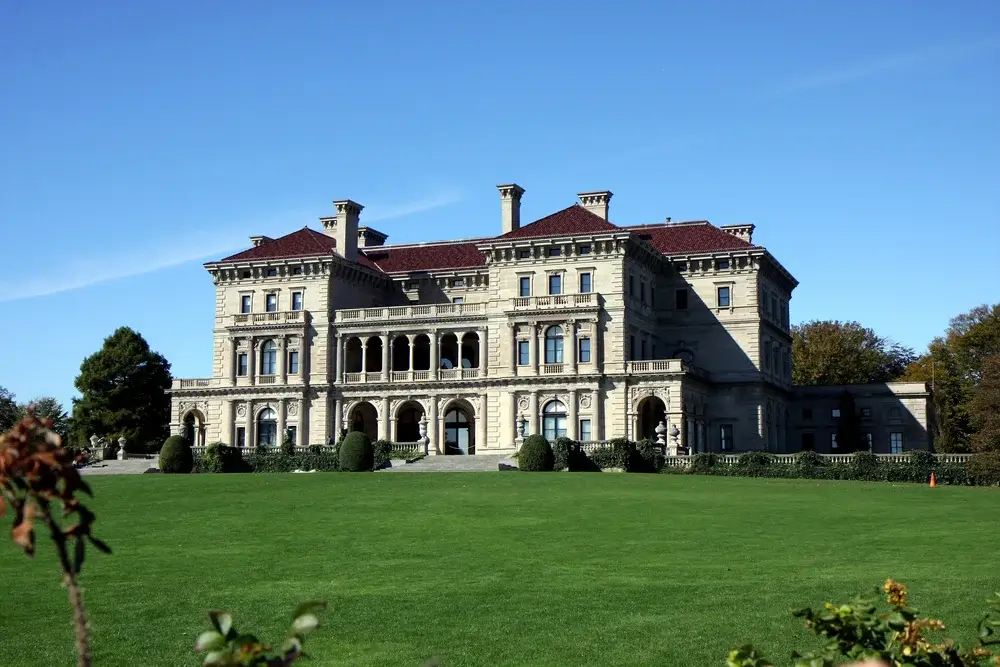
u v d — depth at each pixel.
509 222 119.81
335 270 120.06
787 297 130.38
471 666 28.05
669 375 105.50
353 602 35.75
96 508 61.19
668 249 118.44
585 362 108.25
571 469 88.25
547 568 41.12
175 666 28.70
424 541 48.06
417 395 115.06
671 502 60.62
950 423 118.94
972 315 139.50
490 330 112.19
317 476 79.56
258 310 121.75
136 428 134.12
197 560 44.44
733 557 42.91
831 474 80.69
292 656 12.23
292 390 118.38
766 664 15.07
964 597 33.62
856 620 15.73
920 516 54.72
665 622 31.86
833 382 151.38
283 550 46.56
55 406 143.62
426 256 129.12
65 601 36.75
